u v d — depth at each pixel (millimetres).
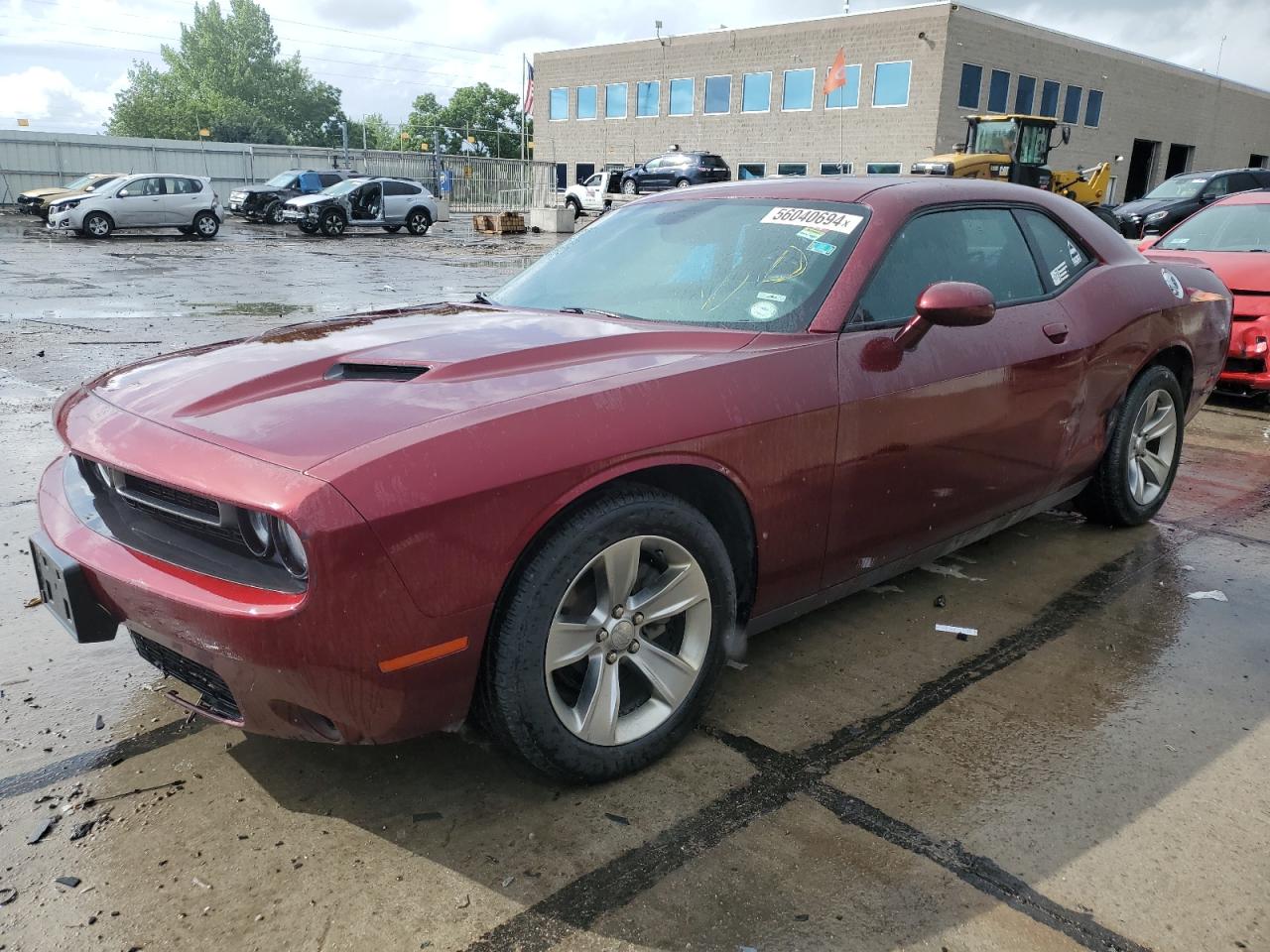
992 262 3461
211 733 2693
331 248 22703
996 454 3338
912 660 3189
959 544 3467
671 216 3484
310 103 115188
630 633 2432
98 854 2195
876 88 37906
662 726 2529
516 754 2309
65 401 2707
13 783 2443
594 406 2271
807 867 2184
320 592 1906
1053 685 3037
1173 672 3135
